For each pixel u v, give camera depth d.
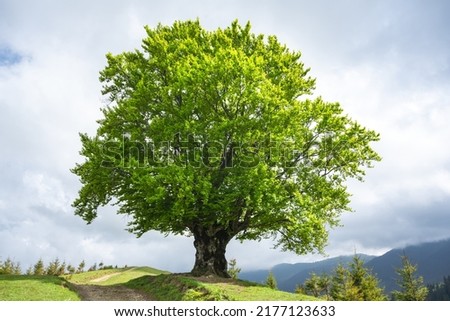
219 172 24.50
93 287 24.95
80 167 26.56
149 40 27.31
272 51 28.97
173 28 28.52
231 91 22.58
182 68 22.89
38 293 17.69
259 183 22.00
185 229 28.69
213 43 26.73
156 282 24.14
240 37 28.38
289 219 24.22
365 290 56.06
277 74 27.22
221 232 27.48
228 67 22.31
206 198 21.72
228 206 23.73
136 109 25.56
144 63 28.36
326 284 60.91
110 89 29.03
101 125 27.61
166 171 21.95
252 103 22.89
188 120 24.17
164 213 23.86
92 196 26.66
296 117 23.98
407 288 56.88
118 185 26.08
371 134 26.67
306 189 26.03
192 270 26.55
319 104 25.42
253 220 26.61
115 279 46.50
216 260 26.70
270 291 20.12
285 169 26.16
